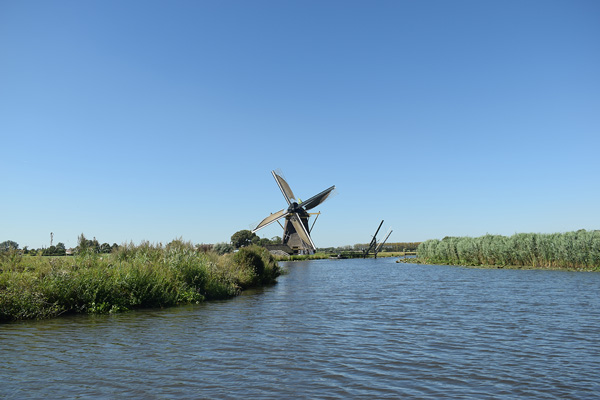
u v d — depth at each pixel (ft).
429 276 112.68
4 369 24.32
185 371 24.30
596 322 40.45
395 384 22.27
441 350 29.89
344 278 113.80
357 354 28.73
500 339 33.50
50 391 20.61
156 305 52.54
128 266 53.36
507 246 135.95
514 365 25.98
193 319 42.86
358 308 52.54
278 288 83.25
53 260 50.01
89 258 54.19
